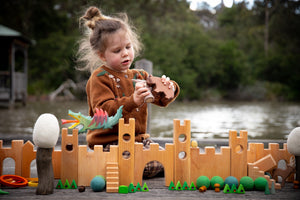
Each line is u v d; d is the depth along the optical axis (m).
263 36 27.66
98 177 1.70
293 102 19.92
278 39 26.67
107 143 2.06
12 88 12.30
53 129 1.58
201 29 27.12
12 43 12.29
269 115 9.95
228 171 1.81
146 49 21.19
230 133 1.82
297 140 1.74
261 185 1.71
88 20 2.24
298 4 24.80
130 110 1.90
